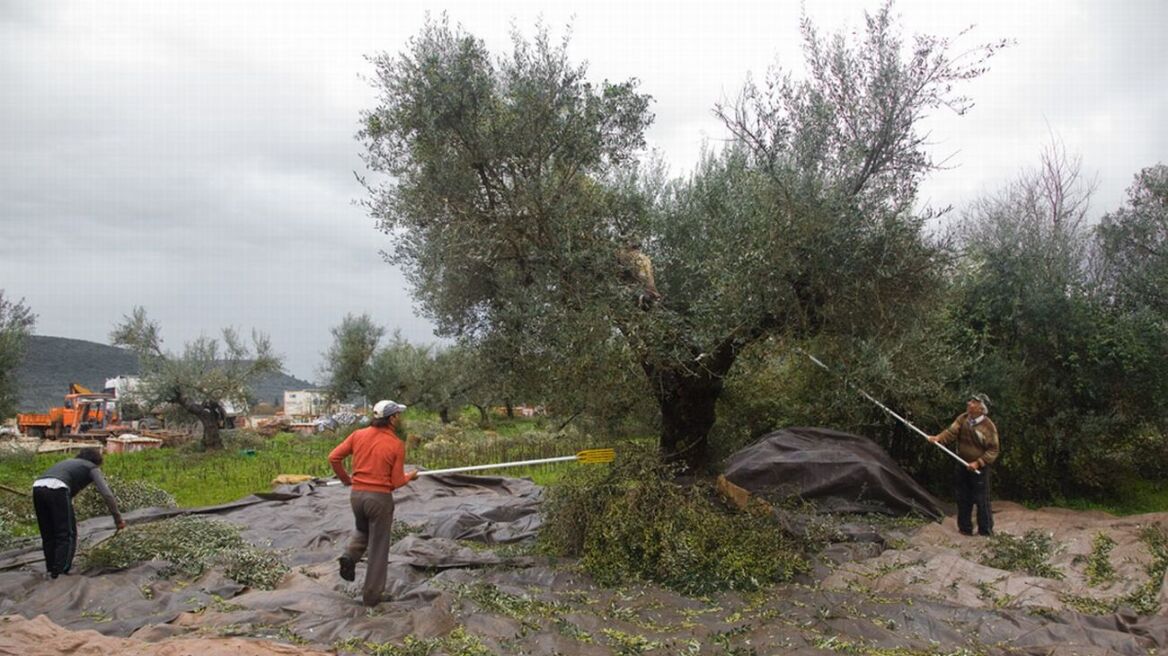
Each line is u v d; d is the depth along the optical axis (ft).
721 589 23.62
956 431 31.76
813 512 31.53
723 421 42.27
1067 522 32.89
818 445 36.94
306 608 21.25
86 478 26.08
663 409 31.50
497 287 26.86
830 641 19.27
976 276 41.06
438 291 27.45
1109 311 43.34
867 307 26.55
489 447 64.03
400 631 19.33
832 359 29.09
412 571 26.18
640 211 29.27
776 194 26.02
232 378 78.79
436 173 25.20
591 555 25.22
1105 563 26.37
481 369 27.61
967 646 19.36
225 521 33.58
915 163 27.40
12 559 28.14
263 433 97.55
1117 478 42.50
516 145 24.71
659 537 25.14
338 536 32.58
